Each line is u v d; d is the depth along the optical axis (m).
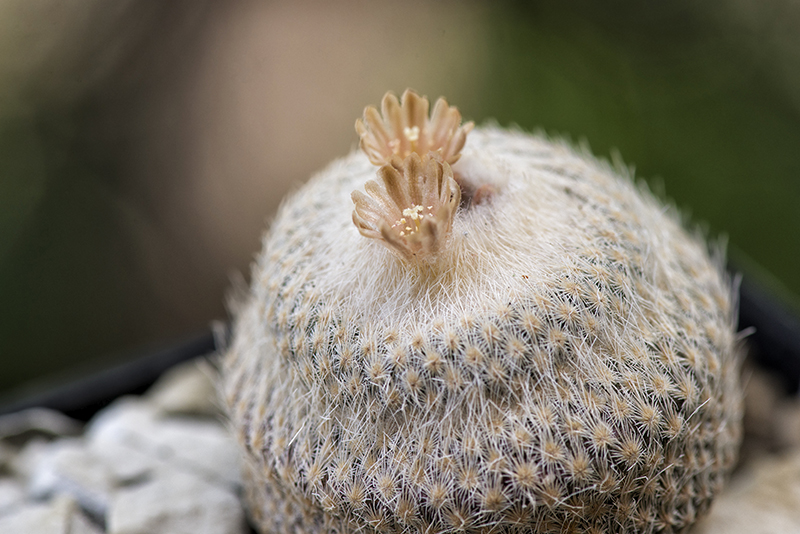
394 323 0.18
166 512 0.21
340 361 0.18
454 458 0.18
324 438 0.18
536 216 0.18
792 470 0.21
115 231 0.34
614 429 0.18
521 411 0.18
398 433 0.18
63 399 0.23
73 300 0.33
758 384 0.23
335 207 0.19
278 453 0.19
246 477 0.20
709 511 0.19
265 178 0.34
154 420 0.23
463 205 0.18
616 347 0.18
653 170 0.33
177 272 0.34
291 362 0.18
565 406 0.18
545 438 0.18
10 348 0.32
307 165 0.34
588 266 0.18
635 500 0.18
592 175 0.19
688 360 0.18
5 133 0.34
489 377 0.18
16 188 0.33
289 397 0.19
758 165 0.32
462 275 0.18
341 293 0.18
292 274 0.19
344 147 0.34
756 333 0.23
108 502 0.21
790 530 0.20
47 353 0.32
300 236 0.19
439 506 0.18
